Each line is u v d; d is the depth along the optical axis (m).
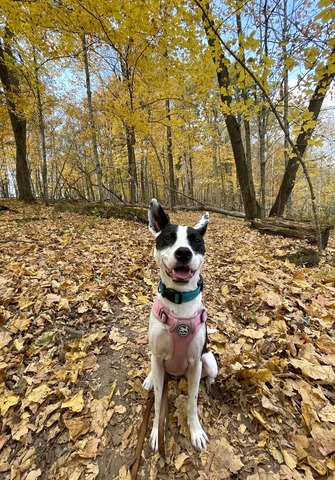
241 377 0.84
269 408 0.73
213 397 0.81
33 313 1.12
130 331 1.11
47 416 0.73
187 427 0.73
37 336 1.01
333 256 2.00
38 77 4.10
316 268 1.73
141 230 2.95
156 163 8.56
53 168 8.96
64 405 0.74
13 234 2.21
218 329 1.10
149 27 1.86
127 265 1.79
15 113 3.95
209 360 0.81
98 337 1.03
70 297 1.26
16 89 4.07
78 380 0.85
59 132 8.44
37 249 1.88
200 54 1.93
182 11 1.54
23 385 0.81
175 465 0.64
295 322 1.09
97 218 3.21
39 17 2.07
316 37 1.39
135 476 0.61
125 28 1.97
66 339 1.01
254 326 1.12
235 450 0.67
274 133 5.08
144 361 0.95
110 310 1.23
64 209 3.86
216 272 1.70
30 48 3.55
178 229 0.78
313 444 0.65
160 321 0.72
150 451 0.67
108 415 0.75
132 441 0.69
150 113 4.39
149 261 1.90
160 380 0.74
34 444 0.67
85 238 2.33
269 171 9.78
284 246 2.24
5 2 1.91
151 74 2.92
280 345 0.97
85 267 1.61
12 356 0.90
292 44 1.53
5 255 1.69
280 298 1.25
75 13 2.00
